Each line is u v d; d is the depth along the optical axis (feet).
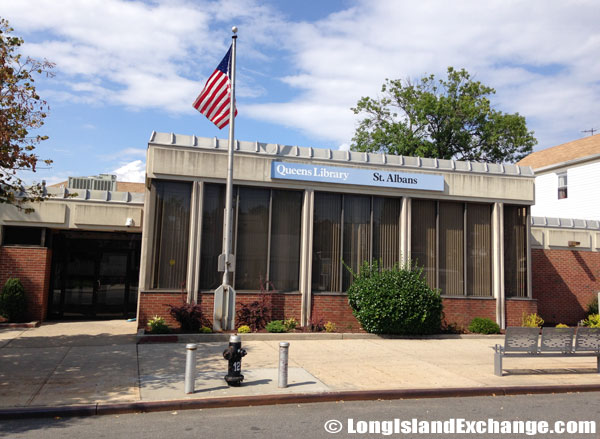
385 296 44.62
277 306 46.37
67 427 20.26
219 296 42.60
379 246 50.34
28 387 25.17
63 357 32.37
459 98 106.73
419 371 31.22
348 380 28.14
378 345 40.78
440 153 106.22
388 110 109.50
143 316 42.91
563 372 32.50
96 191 51.93
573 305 61.00
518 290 53.06
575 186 84.84
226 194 44.50
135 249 55.06
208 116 46.21
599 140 87.97
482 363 34.65
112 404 22.49
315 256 48.44
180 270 44.70
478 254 52.70
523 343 31.53
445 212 52.47
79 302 53.11
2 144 31.07
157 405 22.79
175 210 45.11
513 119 104.83
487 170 53.47
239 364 26.43
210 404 23.43
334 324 46.93
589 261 62.39
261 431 20.04
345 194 49.75
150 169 44.19
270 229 47.11
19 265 47.57
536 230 61.16
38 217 48.78
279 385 26.05
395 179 49.90
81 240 53.67
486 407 24.54
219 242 45.91
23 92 32.12
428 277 51.26
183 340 39.32
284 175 46.91
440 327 47.57
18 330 43.29
